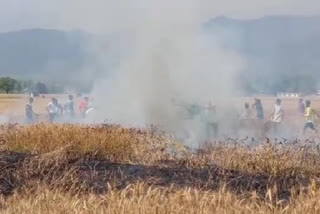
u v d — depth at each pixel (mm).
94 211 30516
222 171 41594
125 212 30172
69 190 35125
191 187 35438
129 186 33094
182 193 32281
